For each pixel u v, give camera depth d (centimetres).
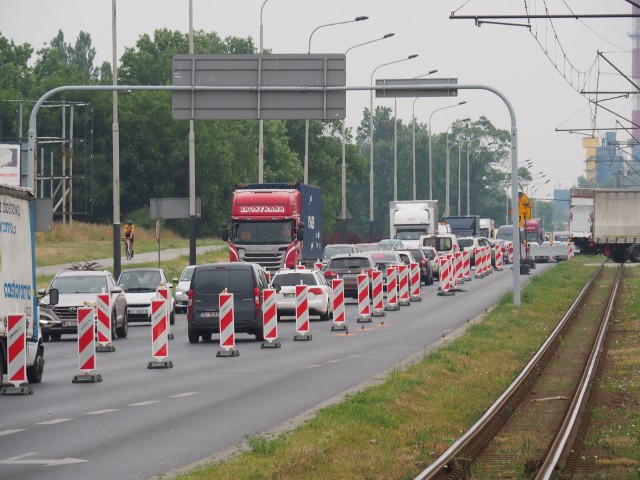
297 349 7069
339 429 3669
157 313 6184
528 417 4234
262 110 8956
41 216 6681
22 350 5031
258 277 7881
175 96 8981
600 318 9131
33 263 5475
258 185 12244
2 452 3481
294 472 2959
